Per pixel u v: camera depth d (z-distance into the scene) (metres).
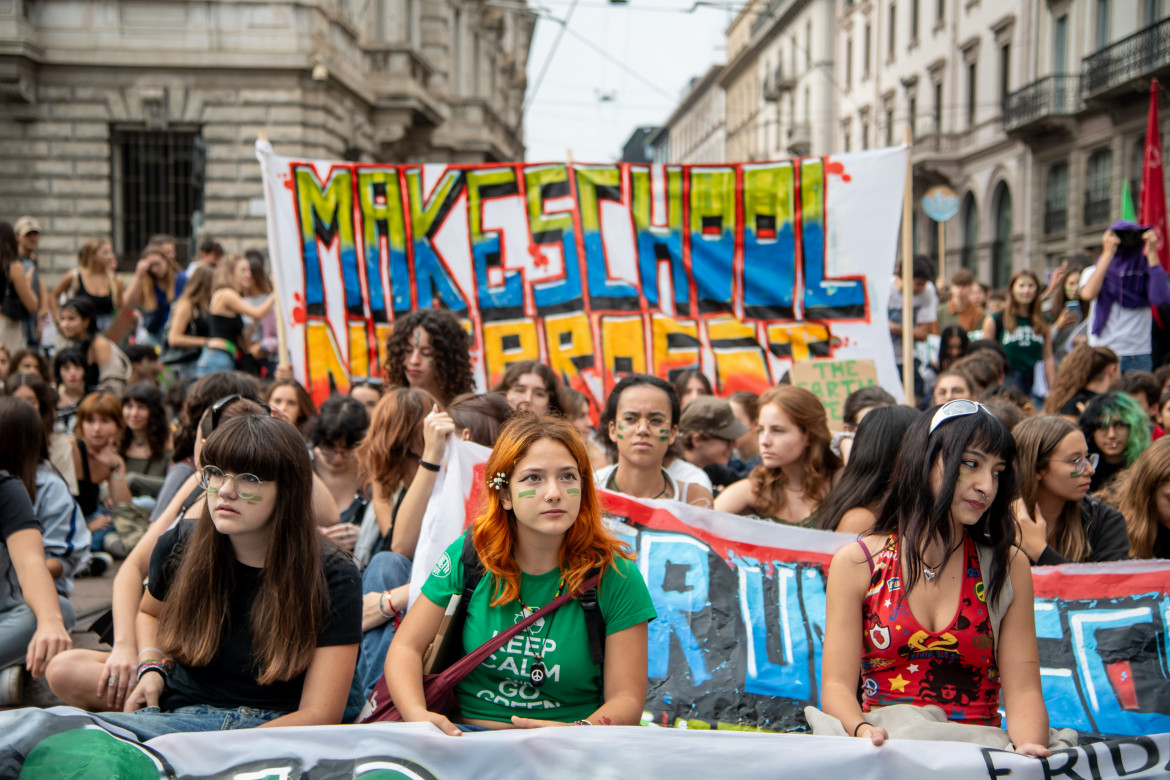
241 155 20.05
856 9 43.50
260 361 9.66
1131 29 25.02
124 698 3.33
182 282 11.92
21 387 5.92
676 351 6.41
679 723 3.23
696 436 5.24
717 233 6.43
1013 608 2.67
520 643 2.74
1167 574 3.34
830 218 6.36
